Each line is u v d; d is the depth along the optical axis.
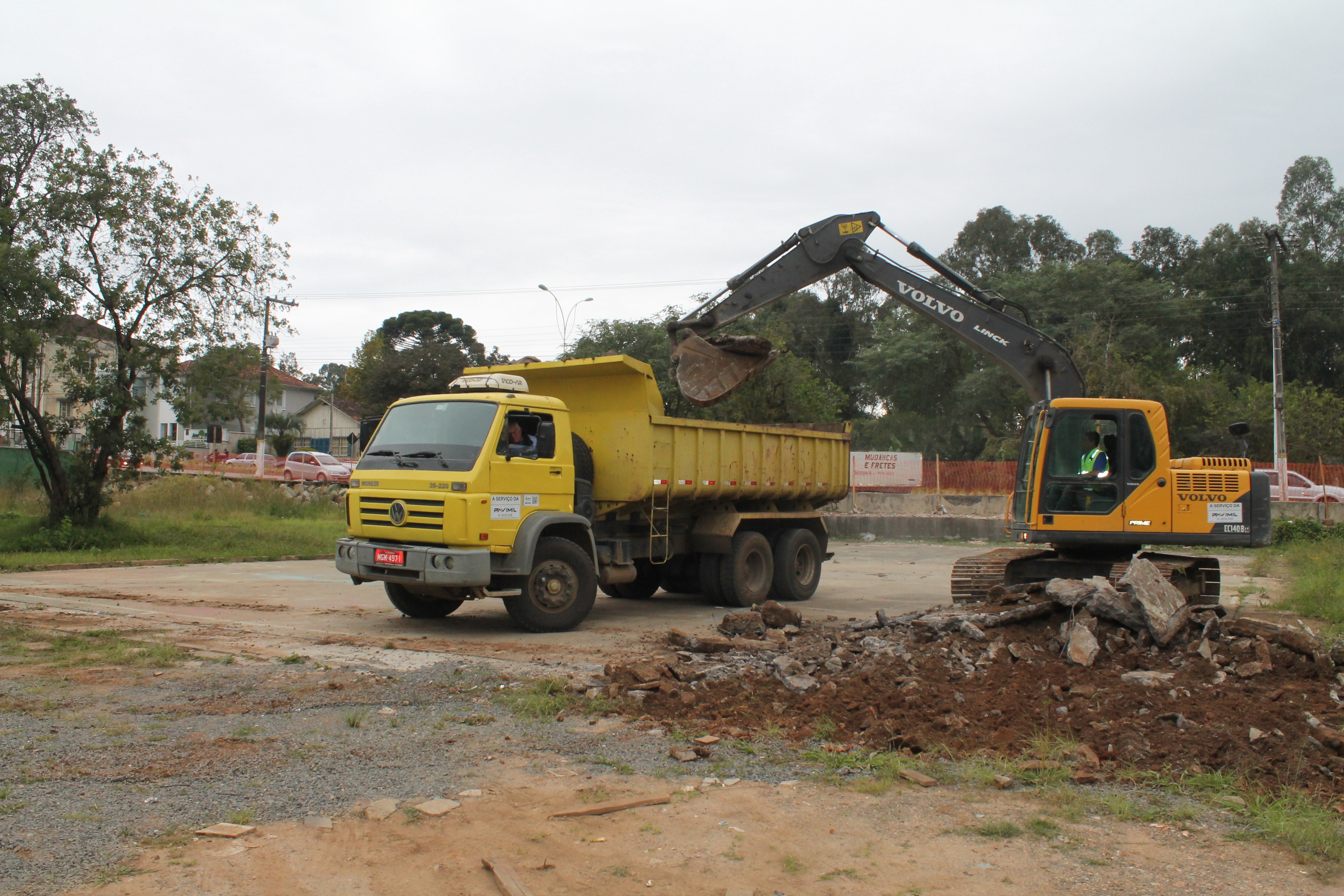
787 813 4.83
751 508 14.40
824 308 62.56
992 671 7.25
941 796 5.09
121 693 7.20
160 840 4.34
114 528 20.86
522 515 10.45
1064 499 11.76
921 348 51.38
